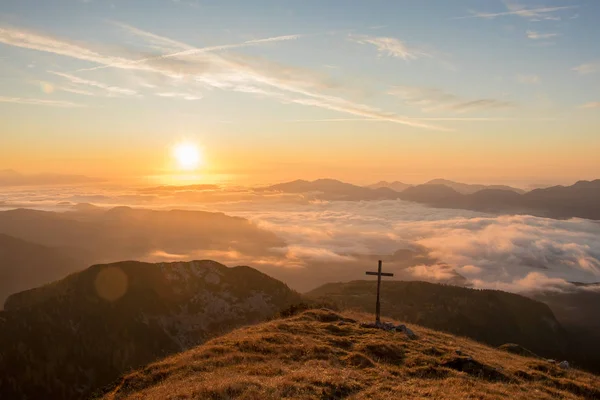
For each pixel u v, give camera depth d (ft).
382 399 55.77
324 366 69.77
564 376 82.33
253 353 76.02
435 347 88.79
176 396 53.31
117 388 67.51
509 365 86.69
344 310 162.09
